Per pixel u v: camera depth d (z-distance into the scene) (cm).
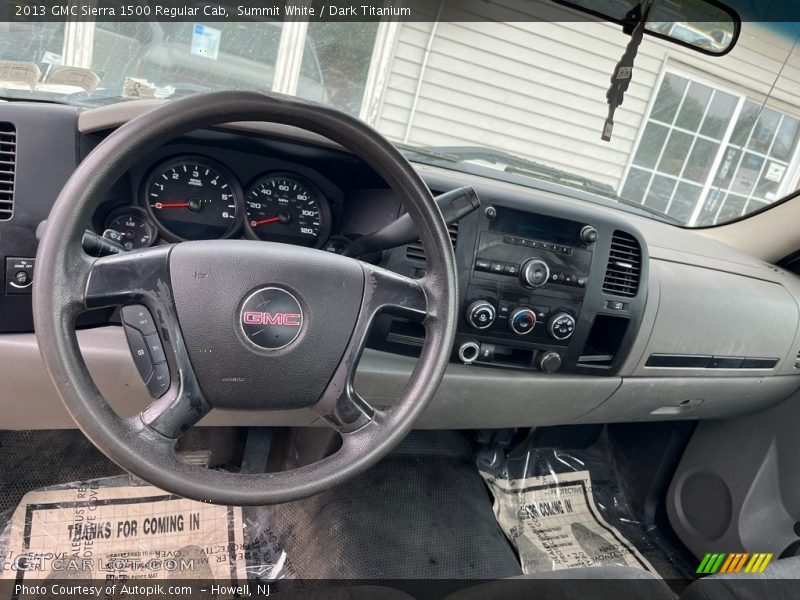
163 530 131
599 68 321
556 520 163
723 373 139
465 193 82
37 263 60
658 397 138
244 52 247
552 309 116
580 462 183
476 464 168
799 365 147
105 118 88
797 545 147
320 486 72
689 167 346
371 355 112
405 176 72
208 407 73
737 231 166
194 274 68
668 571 156
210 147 101
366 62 297
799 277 156
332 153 99
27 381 95
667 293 127
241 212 105
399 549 132
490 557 136
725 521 153
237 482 69
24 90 106
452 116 324
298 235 111
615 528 167
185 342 69
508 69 322
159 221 101
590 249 116
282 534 134
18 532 125
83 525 128
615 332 127
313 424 112
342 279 74
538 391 123
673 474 170
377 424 76
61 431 137
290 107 66
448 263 77
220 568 127
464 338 113
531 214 110
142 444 65
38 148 88
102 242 69
